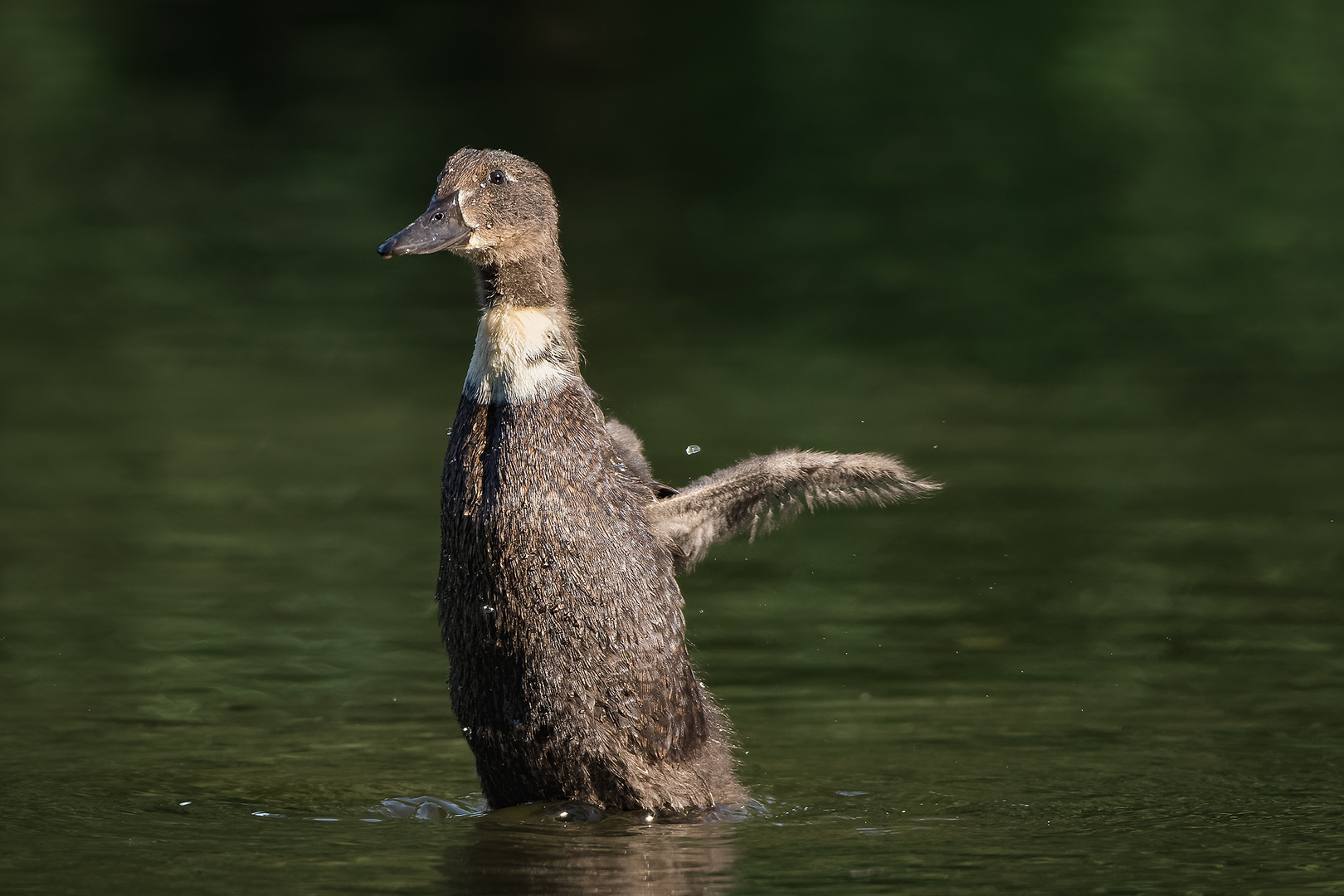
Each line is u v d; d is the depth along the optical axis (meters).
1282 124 32.09
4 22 38.81
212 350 21.09
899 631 11.75
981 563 13.32
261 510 14.84
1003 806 8.43
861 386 18.75
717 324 21.94
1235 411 17.78
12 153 31.41
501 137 32.56
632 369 19.53
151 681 10.72
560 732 8.36
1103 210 27.77
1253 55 35.19
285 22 39.75
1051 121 32.44
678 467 15.19
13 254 25.83
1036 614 12.05
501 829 8.16
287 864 7.52
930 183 29.58
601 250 26.12
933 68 35.59
